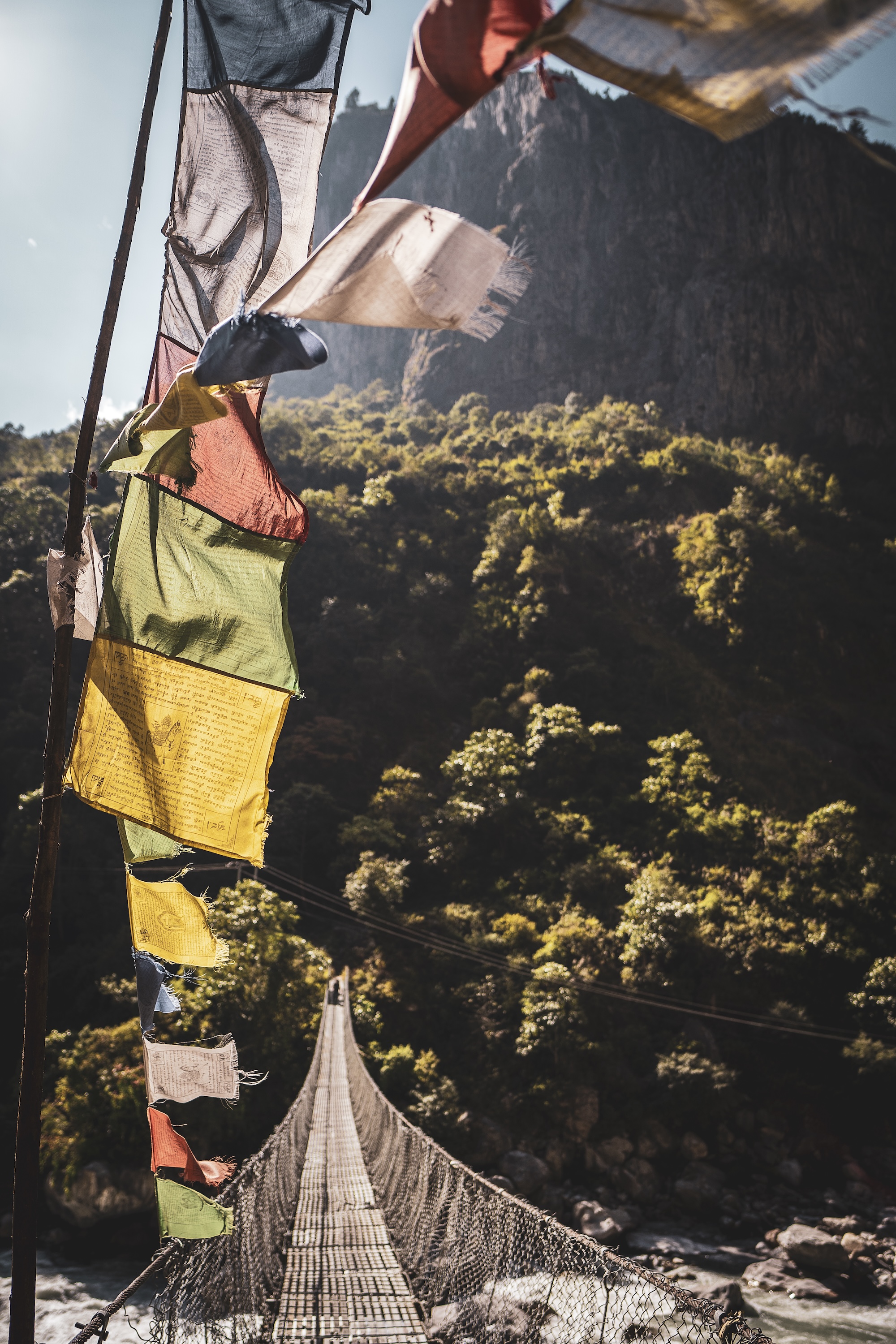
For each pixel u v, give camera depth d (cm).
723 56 180
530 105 14250
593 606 7288
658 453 9575
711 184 12950
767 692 6662
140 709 329
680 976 3509
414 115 223
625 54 189
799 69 175
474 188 14562
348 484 9138
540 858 4569
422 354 14138
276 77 332
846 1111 3064
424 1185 802
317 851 4678
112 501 7256
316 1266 773
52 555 320
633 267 13062
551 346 12988
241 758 336
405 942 3838
